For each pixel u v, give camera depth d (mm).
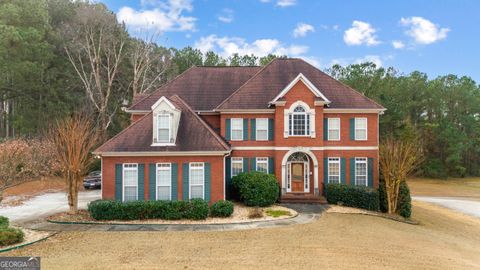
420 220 21531
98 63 39688
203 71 29125
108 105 43938
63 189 30406
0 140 26000
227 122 24656
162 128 19984
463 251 14750
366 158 24391
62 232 14961
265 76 26438
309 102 23688
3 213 19375
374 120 24562
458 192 41344
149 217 17375
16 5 34188
